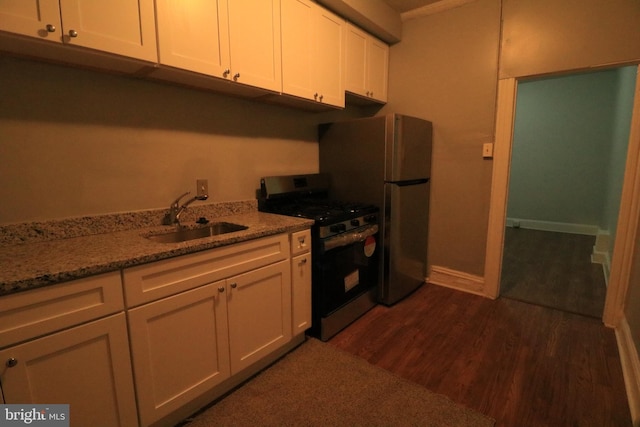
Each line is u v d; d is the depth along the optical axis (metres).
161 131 1.86
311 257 2.09
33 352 1.01
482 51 2.63
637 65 2.10
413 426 1.46
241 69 1.78
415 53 2.97
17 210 1.41
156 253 1.26
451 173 2.89
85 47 1.24
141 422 1.30
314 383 1.75
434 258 3.10
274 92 2.02
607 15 2.15
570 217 5.28
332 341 2.16
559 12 2.30
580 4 2.23
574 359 1.94
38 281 0.99
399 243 2.63
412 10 2.90
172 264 1.33
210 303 1.49
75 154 1.55
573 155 5.12
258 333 1.75
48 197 1.49
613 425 1.46
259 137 2.40
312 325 2.20
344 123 2.69
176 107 1.91
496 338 2.18
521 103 5.40
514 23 2.48
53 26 1.16
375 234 2.55
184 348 1.41
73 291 1.07
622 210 2.20
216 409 1.56
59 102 1.49
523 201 5.63
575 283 3.15
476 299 2.79
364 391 1.68
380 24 2.71
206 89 1.99
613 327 2.31
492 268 2.77
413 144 2.65
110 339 1.18
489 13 2.57
